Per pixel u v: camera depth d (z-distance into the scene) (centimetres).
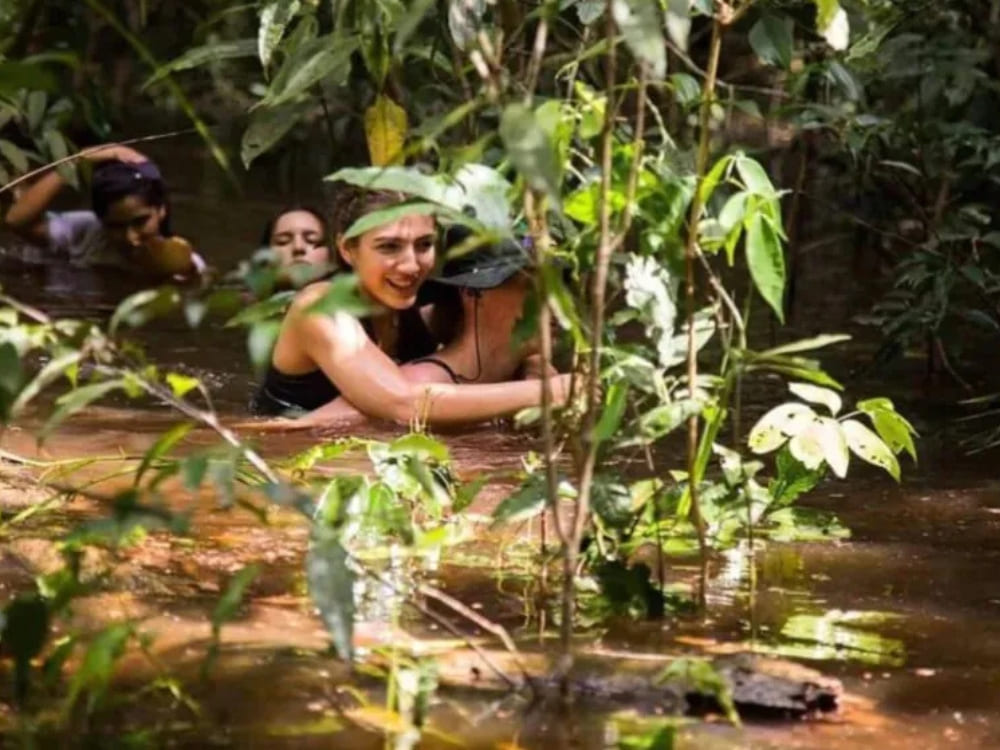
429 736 239
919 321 511
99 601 294
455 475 388
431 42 437
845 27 290
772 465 415
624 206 276
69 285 711
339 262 504
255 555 328
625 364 284
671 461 416
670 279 300
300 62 360
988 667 274
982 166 578
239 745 234
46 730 239
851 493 397
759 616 299
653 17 236
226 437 244
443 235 480
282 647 274
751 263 288
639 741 232
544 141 222
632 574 295
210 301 233
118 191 729
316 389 493
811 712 252
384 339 518
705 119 291
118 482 383
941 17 595
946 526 367
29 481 376
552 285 253
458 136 482
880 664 275
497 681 261
